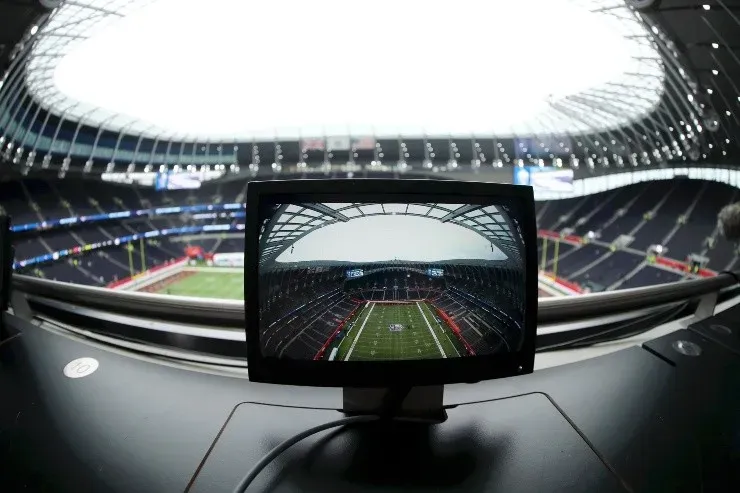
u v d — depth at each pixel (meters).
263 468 0.82
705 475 0.80
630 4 9.87
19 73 14.74
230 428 0.94
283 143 30.38
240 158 30.42
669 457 0.85
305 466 0.83
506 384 1.11
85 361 1.18
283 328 0.86
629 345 1.39
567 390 1.07
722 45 10.33
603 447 0.87
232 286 15.71
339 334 0.88
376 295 0.88
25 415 0.96
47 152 20.91
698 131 17.70
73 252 19.33
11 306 1.53
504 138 29.16
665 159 22.16
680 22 9.88
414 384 0.89
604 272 18.11
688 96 15.21
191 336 1.42
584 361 1.21
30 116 18.70
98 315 1.50
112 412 0.98
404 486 0.79
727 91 13.15
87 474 0.80
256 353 0.86
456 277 0.89
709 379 1.11
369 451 0.87
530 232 0.88
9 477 0.79
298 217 0.85
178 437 0.90
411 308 0.89
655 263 17.31
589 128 24.80
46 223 19.53
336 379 0.88
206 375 1.15
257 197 0.82
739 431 0.92
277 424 0.95
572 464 0.83
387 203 0.86
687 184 20.98
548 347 1.40
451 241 0.88
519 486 0.78
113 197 25.06
